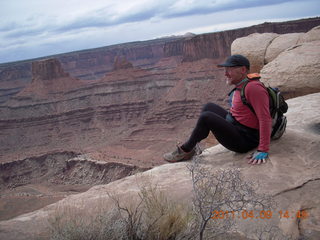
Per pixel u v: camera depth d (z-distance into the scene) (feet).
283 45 33.09
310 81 26.66
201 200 8.27
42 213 11.00
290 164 12.56
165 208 8.93
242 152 14.47
